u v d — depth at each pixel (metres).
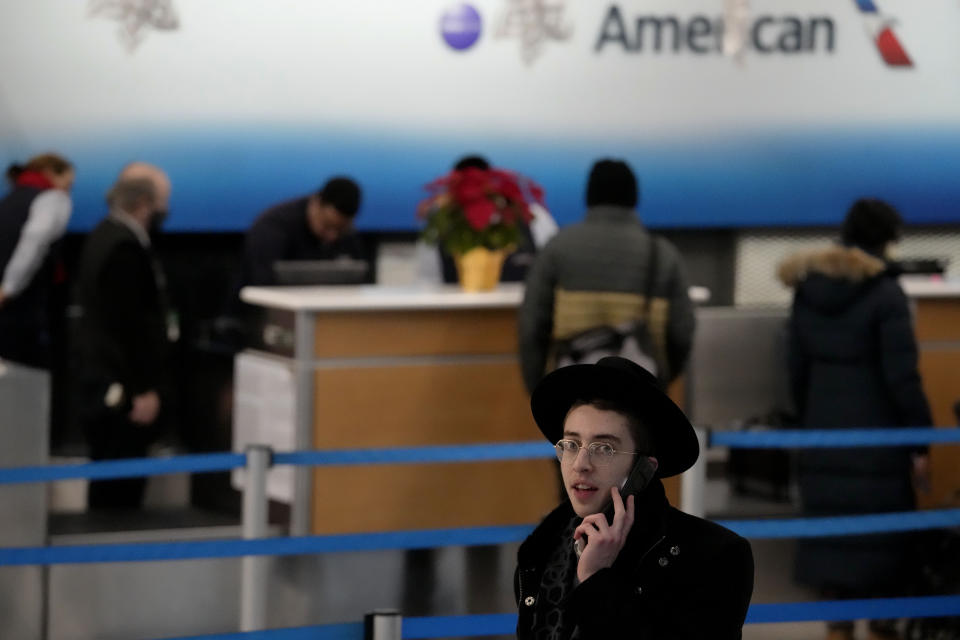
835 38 25.70
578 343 15.21
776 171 25.67
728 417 19.73
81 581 15.65
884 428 15.11
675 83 25.17
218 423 19.75
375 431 16.64
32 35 22.52
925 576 15.11
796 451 18.44
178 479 18.42
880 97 25.95
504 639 15.15
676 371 15.95
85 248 17.47
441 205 17.44
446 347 16.86
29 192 18.95
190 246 23.86
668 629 6.51
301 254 19.55
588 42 24.80
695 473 12.88
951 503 16.69
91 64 22.78
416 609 16.19
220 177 23.48
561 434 7.09
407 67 24.17
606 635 6.31
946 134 26.22
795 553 16.83
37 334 19.42
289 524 16.55
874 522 12.72
